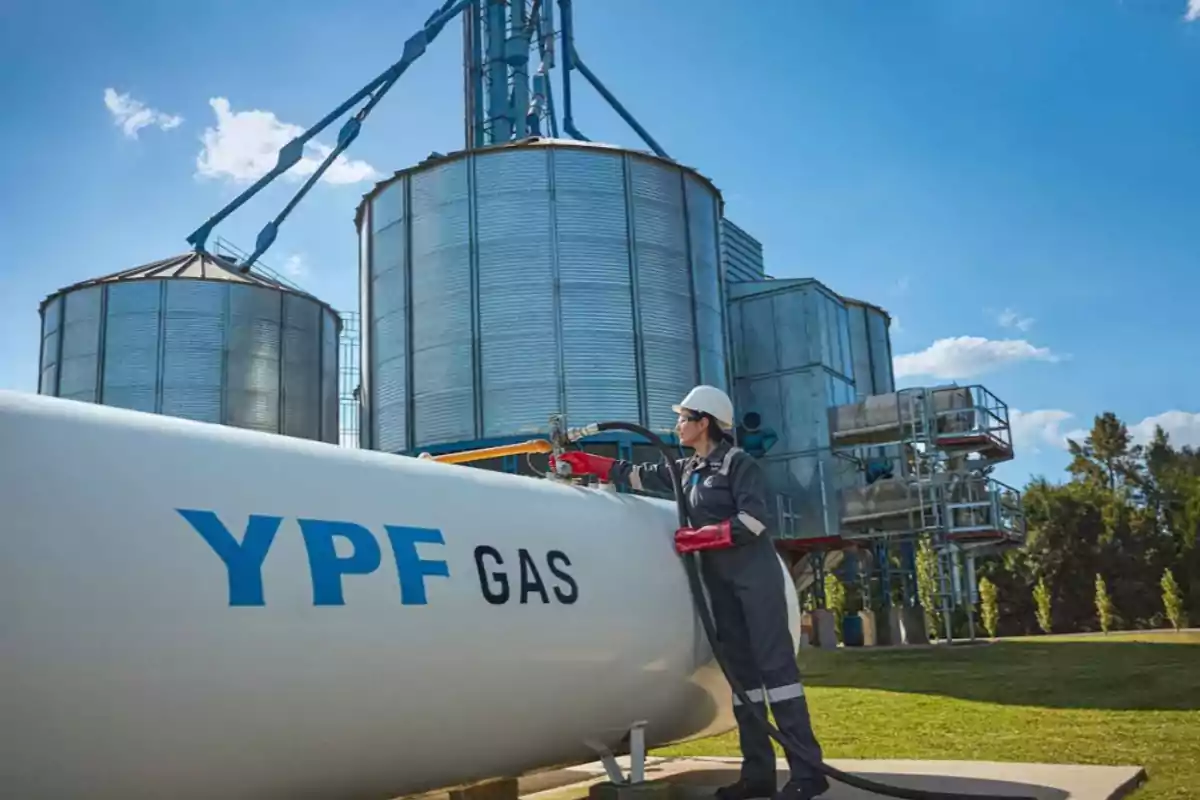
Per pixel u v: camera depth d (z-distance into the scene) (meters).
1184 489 51.84
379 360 21.73
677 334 21.19
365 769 3.38
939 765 5.68
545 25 28.31
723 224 29.97
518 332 20.06
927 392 24.69
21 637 2.46
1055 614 43.19
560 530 4.28
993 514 24.48
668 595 4.65
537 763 4.19
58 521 2.62
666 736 4.91
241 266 27.84
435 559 3.58
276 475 3.28
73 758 2.59
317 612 3.10
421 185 21.48
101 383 24.17
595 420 19.84
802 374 26.55
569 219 20.62
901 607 25.30
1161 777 5.46
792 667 4.52
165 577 2.76
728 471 4.69
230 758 2.93
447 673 3.50
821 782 4.50
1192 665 13.01
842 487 26.22
